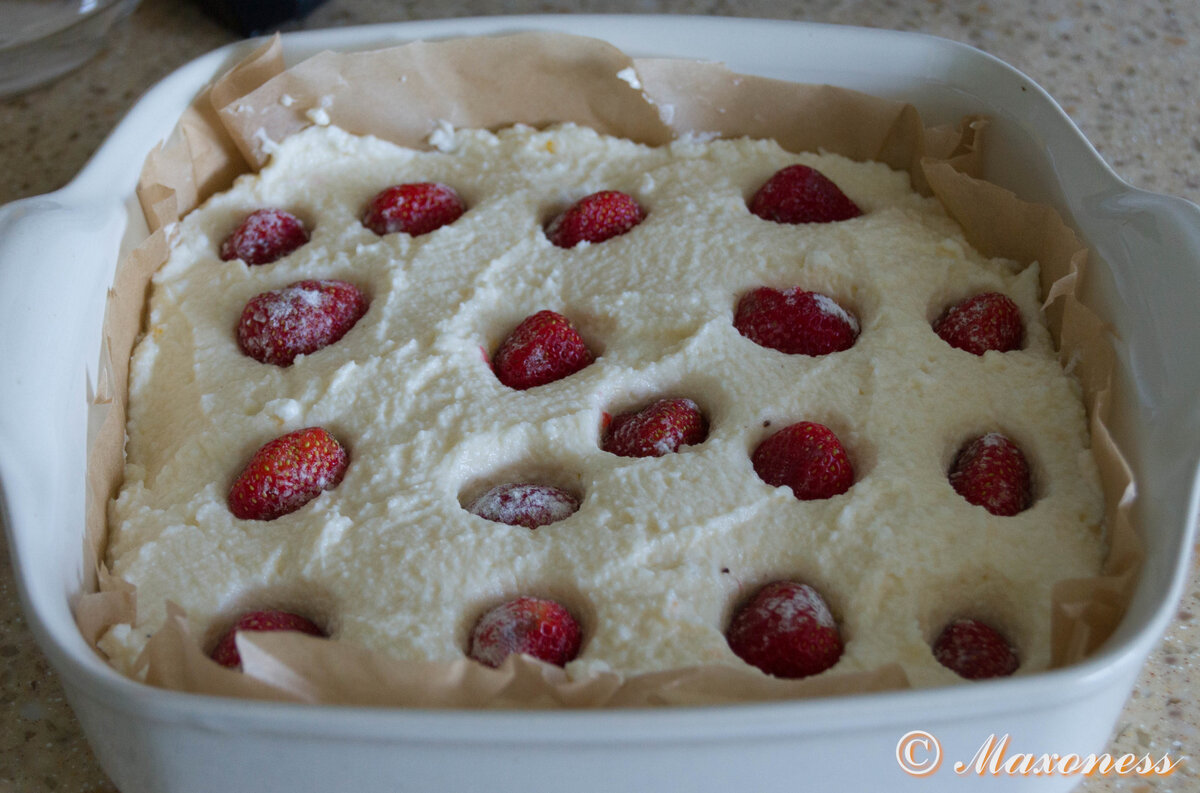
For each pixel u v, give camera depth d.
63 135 0.52
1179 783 0.37
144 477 0.41
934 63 0.46
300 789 0.32
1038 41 0.55
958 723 0.31
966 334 0.42
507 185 0.47
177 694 0.31
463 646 0.37
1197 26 0.56
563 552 0.38
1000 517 0.38
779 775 0.32
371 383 0.41
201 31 0.56
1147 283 0.39
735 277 0.44
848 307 0.44
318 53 0.47
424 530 0.38
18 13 0.53
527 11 0.56
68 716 0.38
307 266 0.45
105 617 0.36
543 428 0.40
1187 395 0.37
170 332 0.44
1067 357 0.41
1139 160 0.51
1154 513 0.35
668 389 0.42
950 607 0.38
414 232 0.46
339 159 0.47
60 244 0.40
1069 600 0.34
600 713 0.31
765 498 0.38
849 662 0.36
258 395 0.41
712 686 0.32
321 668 0.32
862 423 0.40
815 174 0.46
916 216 0.46
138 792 0.34
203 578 0.38
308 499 0.39
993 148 0.46
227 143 0.47
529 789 0.32
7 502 0.35
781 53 0.47
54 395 0.38
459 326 0.43
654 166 0.47
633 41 0.47
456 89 0.47
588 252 0.45
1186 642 0.39
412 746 0.31
